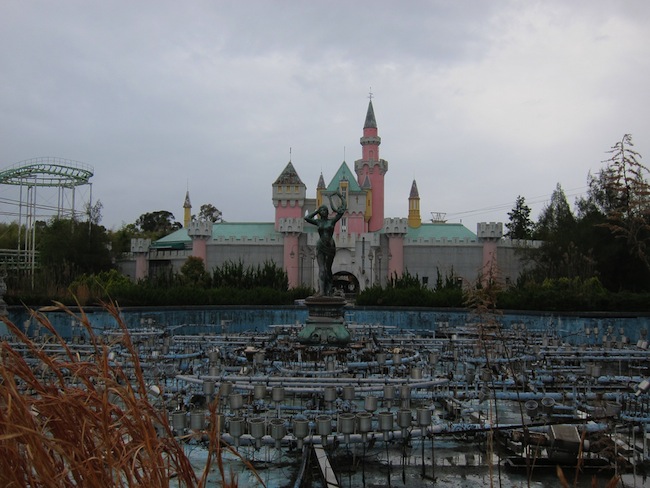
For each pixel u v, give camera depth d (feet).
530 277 200.95
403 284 170.19
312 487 40.42
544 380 61.67
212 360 58.75
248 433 43.01
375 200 351.67
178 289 143.64
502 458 45.06
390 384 48.55
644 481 40.47
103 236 256.32
